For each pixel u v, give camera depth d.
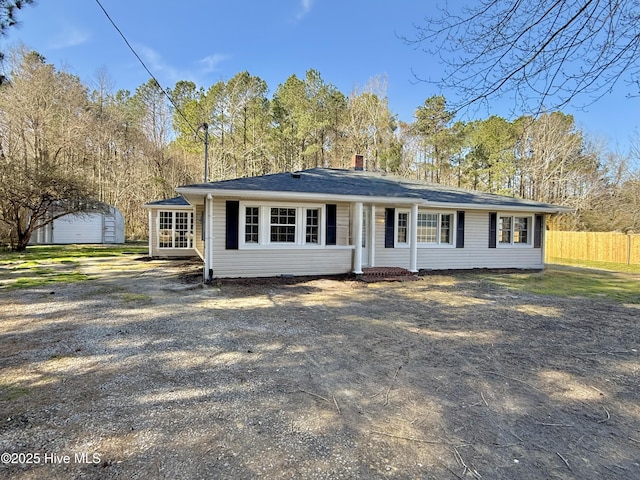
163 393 3.31
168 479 2.14
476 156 30.53
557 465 2.38
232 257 10.07
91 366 3.94
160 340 4.89
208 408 3.05
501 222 13.64
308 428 2.76
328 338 5.12
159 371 3.83
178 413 2.95
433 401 3.26
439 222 12.82
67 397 3.21
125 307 6.78
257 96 33.69
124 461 2.31
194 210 15.41
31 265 12.97
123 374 3.74
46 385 3.45
